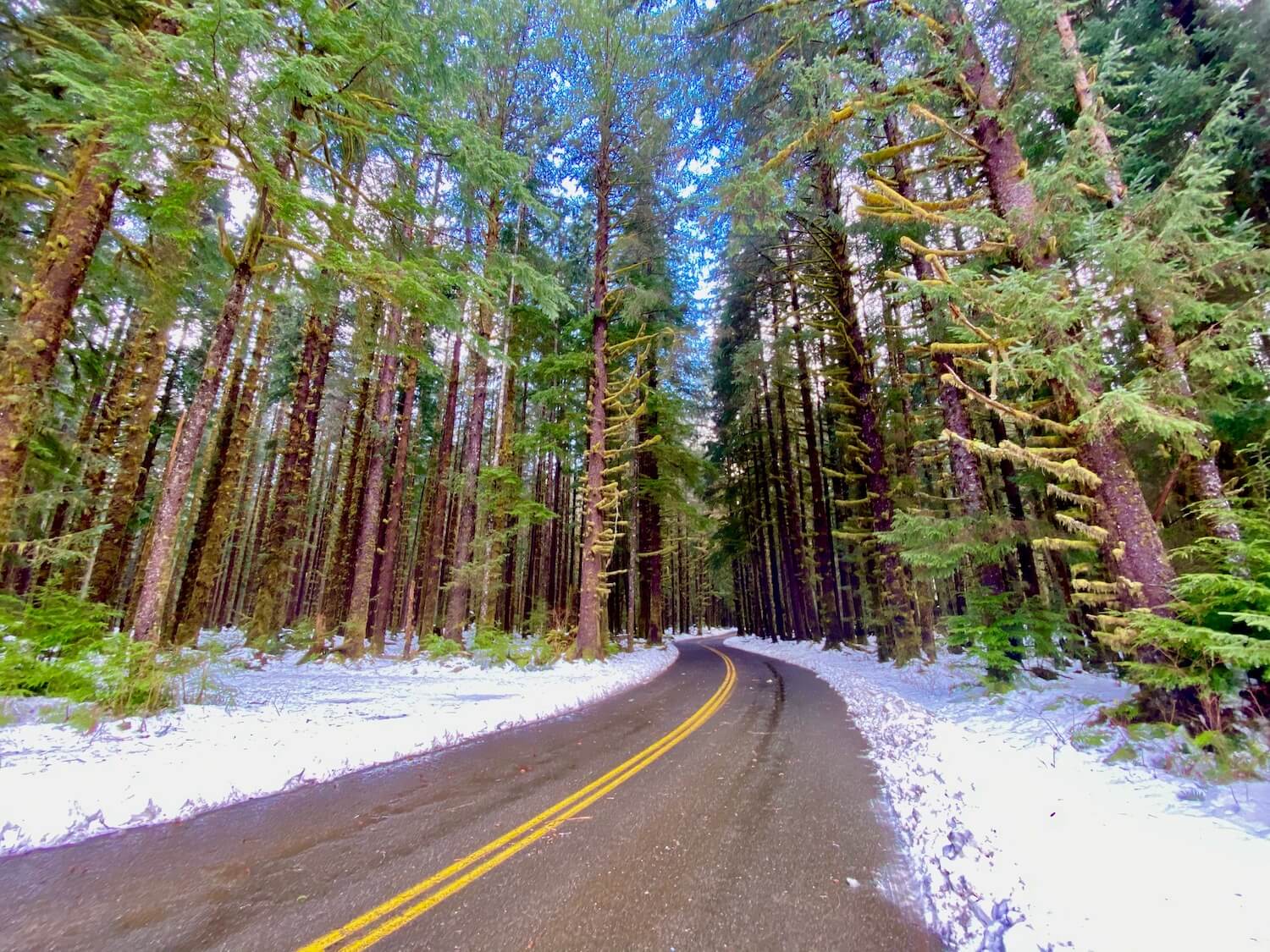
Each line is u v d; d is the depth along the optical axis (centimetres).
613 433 1786
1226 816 382
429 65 877
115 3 863
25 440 758
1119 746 550
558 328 1978
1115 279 535
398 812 461
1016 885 293
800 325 2066
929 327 1169
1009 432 1612
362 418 2298
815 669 1702
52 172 823
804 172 1380
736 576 4334
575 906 307
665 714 923
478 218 1102
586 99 1725
